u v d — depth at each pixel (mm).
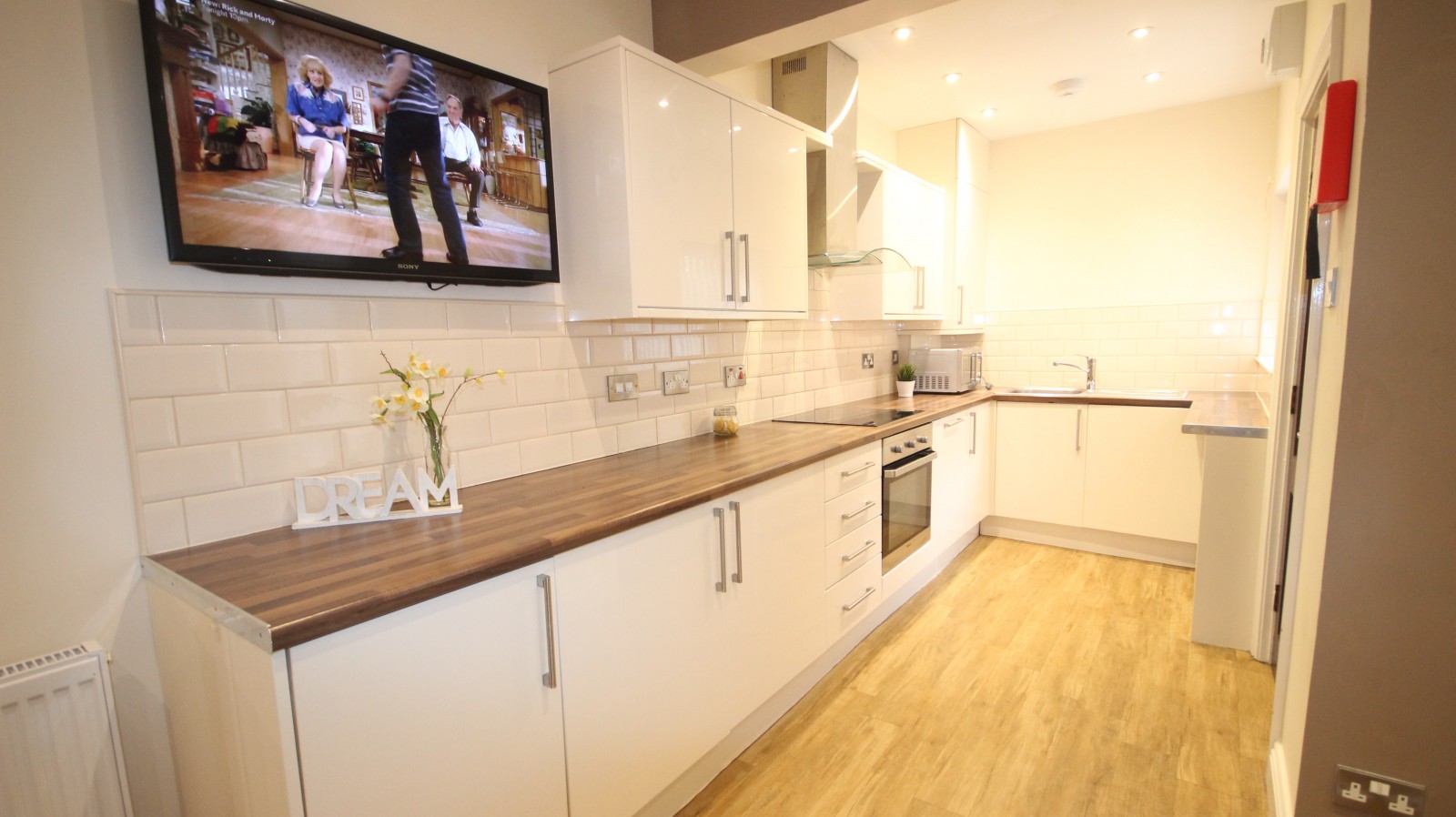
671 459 2135
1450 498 1193
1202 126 3744
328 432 1529
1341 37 1465
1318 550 1427
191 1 1223
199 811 1265
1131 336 4047
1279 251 3422
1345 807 1331
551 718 1344
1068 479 3734
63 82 1180
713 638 1785
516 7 1896
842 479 2391
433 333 1715
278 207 1354
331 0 1482
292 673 942
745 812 1764
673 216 1969
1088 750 1986
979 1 2525
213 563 1229
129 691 1288
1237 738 2025
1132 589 3209
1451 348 1165
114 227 1240
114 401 1256
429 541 1312
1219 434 2543
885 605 2896
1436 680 1231
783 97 2941
